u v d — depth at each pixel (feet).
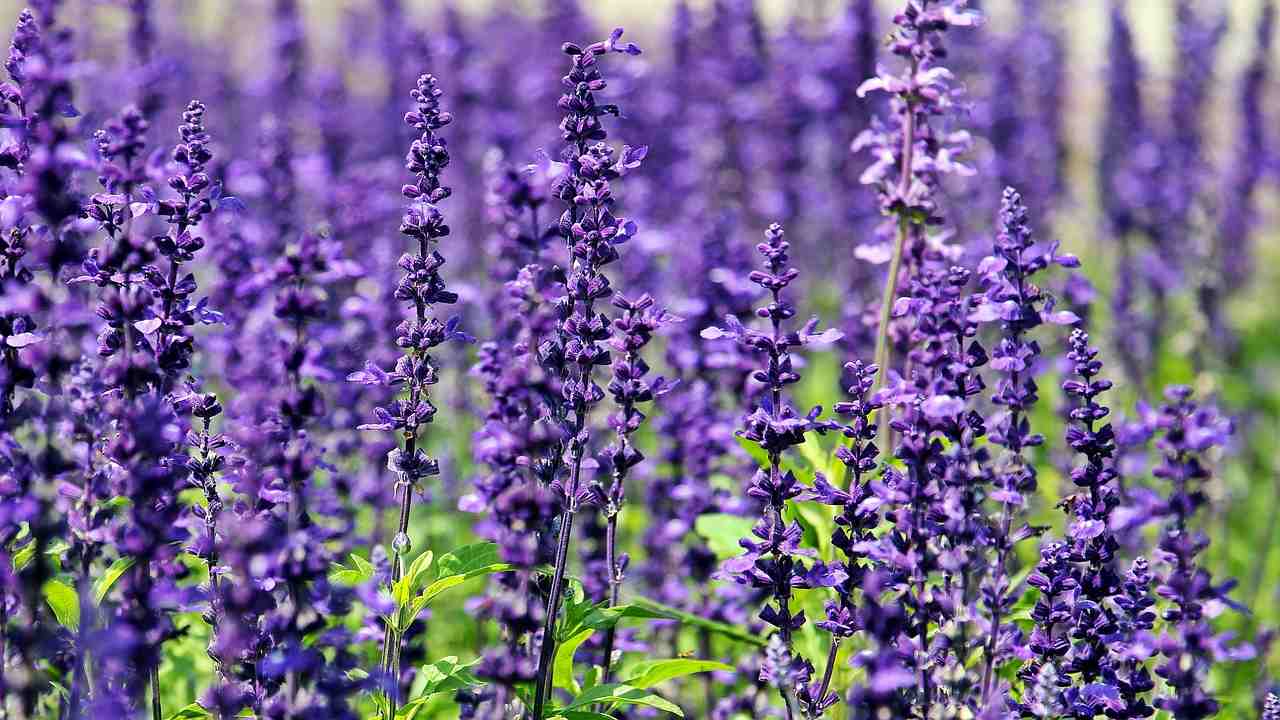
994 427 23.63
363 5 79.61
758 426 24.36
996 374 40.83
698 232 49.37
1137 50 69.26
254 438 20.35
